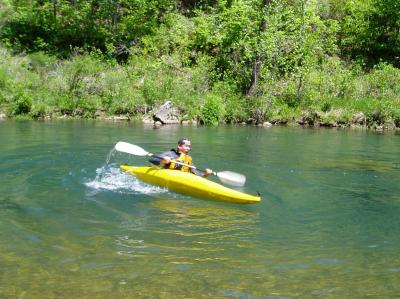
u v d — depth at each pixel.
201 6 25.56
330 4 27.14
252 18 22.59
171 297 3.70
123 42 24.28
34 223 5.40
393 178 8.60
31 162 9.00
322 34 24.05
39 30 24.50
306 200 6.91
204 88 21.53
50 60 21.86
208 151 11.36
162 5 25.44
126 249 4.69
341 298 3.78
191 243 4.93
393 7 24.83
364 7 25.45
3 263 4.25
